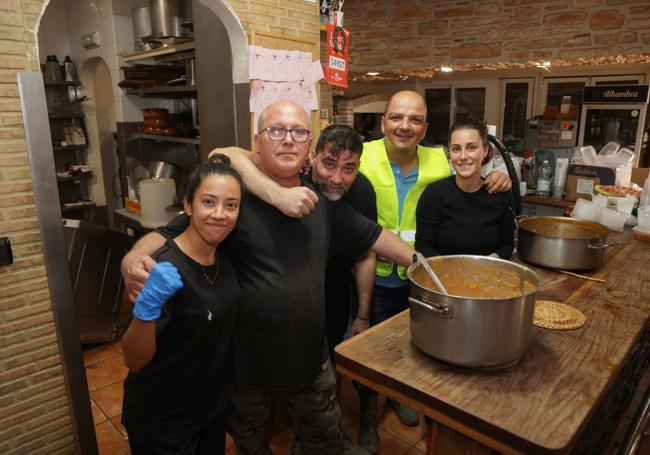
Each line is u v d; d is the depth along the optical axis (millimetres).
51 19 5262
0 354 1708
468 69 4734
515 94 4812
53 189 1724
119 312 3371
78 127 5434
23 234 1697
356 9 5062
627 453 1121
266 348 1421
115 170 5559
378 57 5004
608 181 2953
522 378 1040
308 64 2555
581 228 1782
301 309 1406
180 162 4883
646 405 1214
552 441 839
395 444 2180
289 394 1571
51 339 1816
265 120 1383
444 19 4531
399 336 1247
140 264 1187
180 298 1271
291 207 1321
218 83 2504
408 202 2049
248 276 1409
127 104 4789
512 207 1963
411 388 1009
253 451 1625
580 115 4328
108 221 5680
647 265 1773
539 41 4094
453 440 1021
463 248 1901
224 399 1497
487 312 997
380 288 2096
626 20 3697
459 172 1793
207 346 1345
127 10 4684
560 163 3172
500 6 4219
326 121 2928
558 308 1354
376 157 2023
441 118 5379
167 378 1346
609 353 1146
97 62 5242
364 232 1642
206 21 2480
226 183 1238
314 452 1666
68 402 1894
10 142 1627
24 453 1815
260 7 2314
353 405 2479
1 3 1551
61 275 1791
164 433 1384
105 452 2184
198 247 1304
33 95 1638
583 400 964
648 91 3891
